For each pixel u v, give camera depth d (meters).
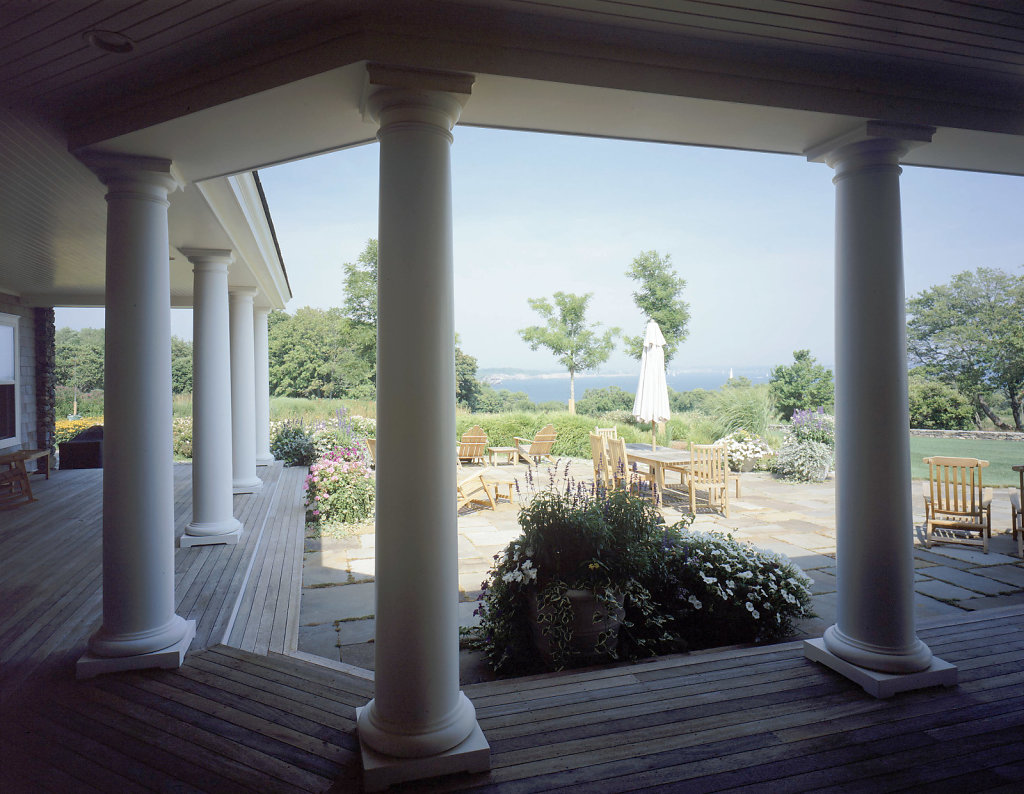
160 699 3.08
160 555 3.50
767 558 4.23
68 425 17.34
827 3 2.38
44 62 2.66
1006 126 3.36
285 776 2.46
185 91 2.85
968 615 4.27
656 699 3.12
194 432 5.94
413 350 2.52
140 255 3.42
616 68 2.68
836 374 3.44
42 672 3.35
